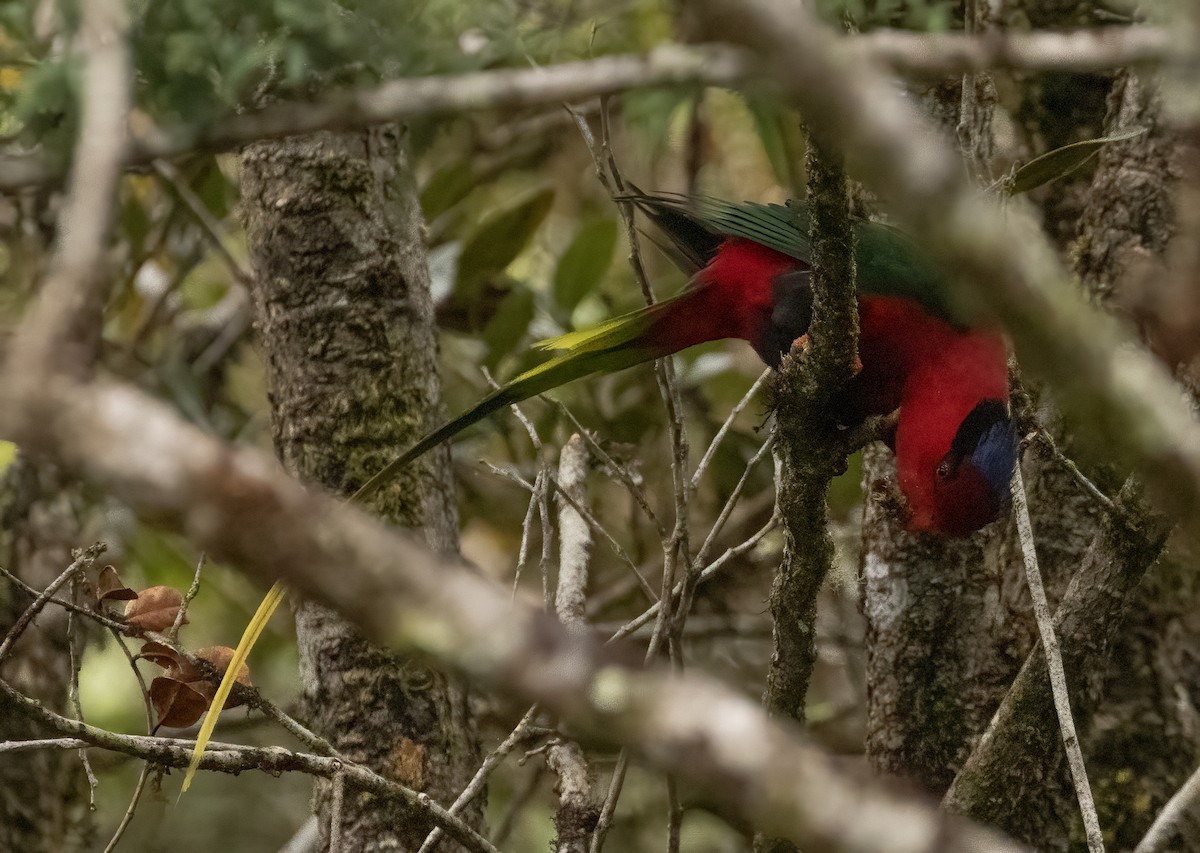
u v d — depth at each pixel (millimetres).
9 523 10781
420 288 9789
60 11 6285
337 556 2738
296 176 9586
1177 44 4988
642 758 2947
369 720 8914
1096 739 9031
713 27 3029
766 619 12992
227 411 14141
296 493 2771
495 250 13055
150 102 6715
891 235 9000
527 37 9086
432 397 9680
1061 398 4031
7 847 10242
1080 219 9750
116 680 12625
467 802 7652
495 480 13484
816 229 6754
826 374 7082
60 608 10758
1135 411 3598
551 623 2881
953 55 5379
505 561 13953
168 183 12086
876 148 3115
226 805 13359
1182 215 8273
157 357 13742
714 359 13070
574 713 2793
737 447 12938
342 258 9508
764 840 7762
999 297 3406
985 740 7777
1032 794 8961
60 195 11477
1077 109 10070
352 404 9375
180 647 7543
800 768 2785
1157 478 3693
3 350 3098
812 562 7340
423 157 13578
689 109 13430
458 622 2781
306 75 7336
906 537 9641
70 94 6230
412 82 5770
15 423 2754
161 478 2723
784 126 11633
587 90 5418
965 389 8578
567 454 10750
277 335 9594
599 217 12938
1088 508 9164
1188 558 9094
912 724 9391
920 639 9477
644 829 12875
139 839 12766
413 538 9203
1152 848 7137
